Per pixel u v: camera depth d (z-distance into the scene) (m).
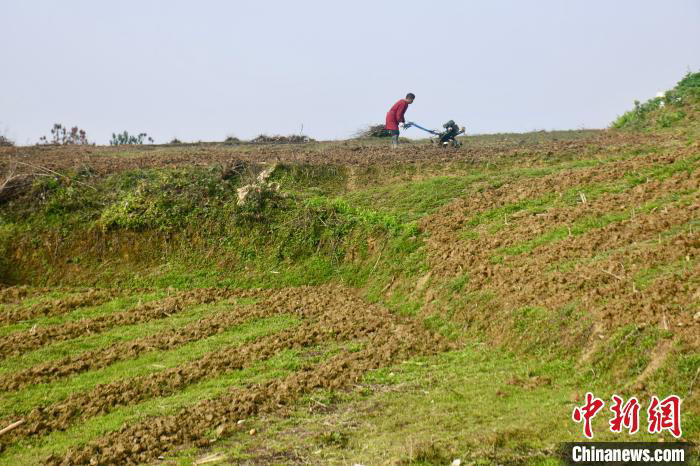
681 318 9.26
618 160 19.61
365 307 15.92
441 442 8.11
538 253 14.19
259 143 30.88
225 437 9.49
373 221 18.94
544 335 11.18
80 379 12.50
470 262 15.17
